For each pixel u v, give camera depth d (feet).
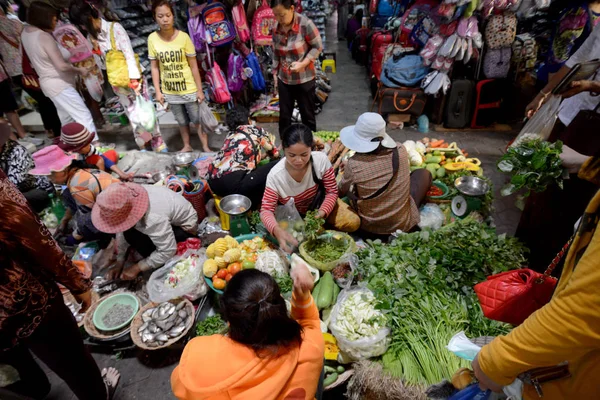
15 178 10.66
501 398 4.13
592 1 13.33
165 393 7.61
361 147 8.38
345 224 9.41
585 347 2.74
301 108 15.23
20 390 6.61
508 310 4.62
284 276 8.20
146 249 9.18
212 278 8.25
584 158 6.44
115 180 9.14
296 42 13.56
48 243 4.69
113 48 13.51
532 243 8.71
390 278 7.33
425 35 16.17
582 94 7.86
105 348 8.36
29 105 20.24
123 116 18.40
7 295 4.53
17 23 15.51
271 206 8.91
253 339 3.88
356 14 31.30
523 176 6.64
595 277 2.56
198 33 15.01
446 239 8.04
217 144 16.90
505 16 14.97
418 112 17.58
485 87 16.44
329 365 7.05
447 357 6.08
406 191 8.76
